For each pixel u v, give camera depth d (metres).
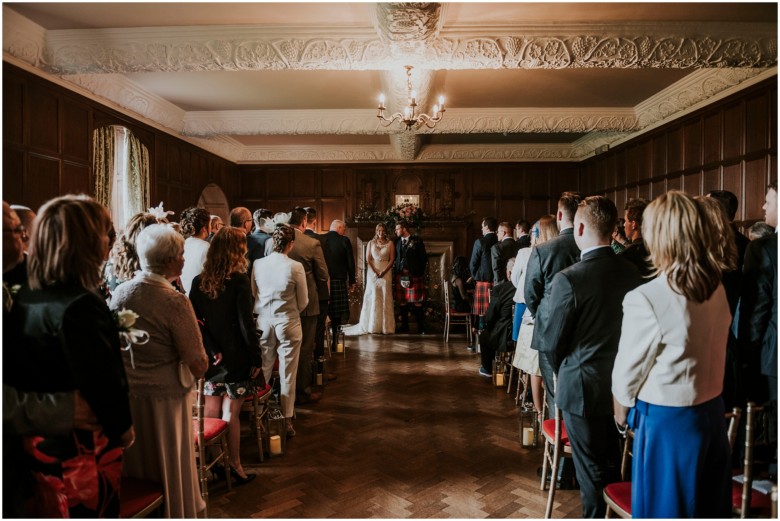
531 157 10.84
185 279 3.61
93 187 6.06
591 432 2.24
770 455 2.65
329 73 6.05
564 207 3.06
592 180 10.37
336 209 11.26
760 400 2.59
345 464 3.47
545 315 3.00
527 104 7.46
